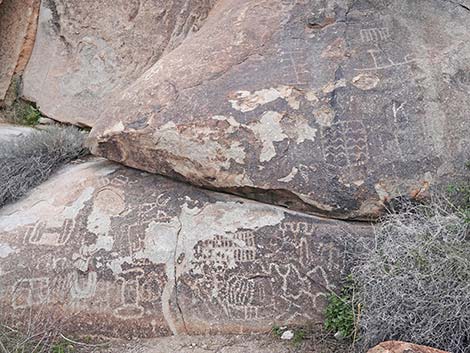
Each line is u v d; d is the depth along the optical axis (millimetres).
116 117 3734
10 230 3574
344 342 3205
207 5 5094
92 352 3270
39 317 3365
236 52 3797
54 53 5391
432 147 3525
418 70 3670
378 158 3490
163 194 3643
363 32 3803
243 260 3418
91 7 5305
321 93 3602
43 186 3930
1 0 5336
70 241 3506
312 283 3377
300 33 3832
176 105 3635
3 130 5059
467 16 3895
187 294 3385
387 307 3025
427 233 3178
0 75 5449
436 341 2959
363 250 3354
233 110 3570
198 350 3256
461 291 2957
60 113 5293
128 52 5230
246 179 3514
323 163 3482
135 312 3371
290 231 3465
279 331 3316
